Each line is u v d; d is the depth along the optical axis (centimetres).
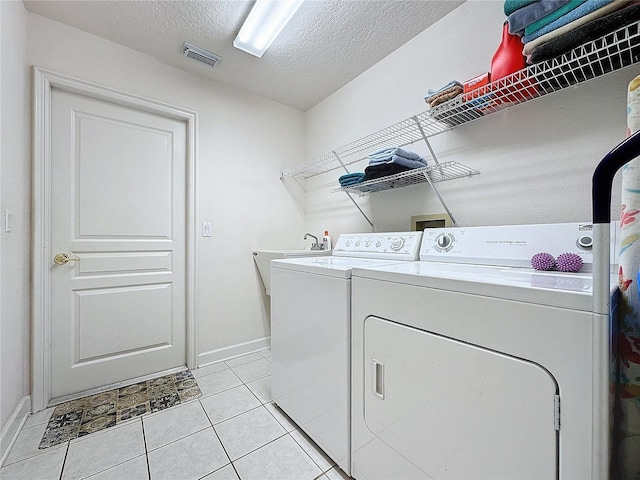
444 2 156
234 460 122
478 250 124
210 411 157
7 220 134
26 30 156
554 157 125
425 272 95
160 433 139
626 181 80
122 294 193
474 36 152
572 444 60
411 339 90
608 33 91
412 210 186
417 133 179
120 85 186
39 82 159
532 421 65
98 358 184
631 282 78
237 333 236
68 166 174
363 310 106
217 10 160
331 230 251
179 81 210
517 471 67
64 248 173
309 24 171
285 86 238
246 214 243
